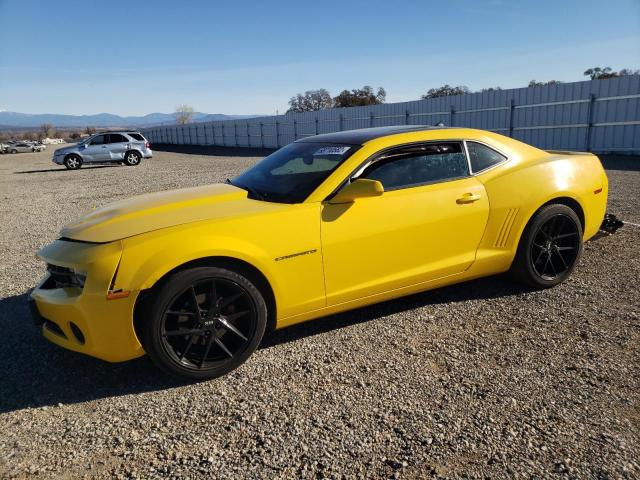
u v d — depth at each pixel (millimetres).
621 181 9953
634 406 2596
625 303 3859
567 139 17344
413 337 3504
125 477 2271
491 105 19844
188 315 2953
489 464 2227
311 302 3320
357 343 3459
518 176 3996
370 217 3412
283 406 2762
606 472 2141
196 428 2611
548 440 2363
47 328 3242
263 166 4168
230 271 3012
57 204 11398
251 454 2385
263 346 3486
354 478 2189
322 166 3572
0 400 2963
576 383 2830
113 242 2898
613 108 15812
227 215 3127
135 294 2795
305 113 32406
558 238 4188
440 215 3650
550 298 4043
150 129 74812
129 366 3314
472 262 3863
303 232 3205
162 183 14469
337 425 2566
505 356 3176
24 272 5590
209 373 3039
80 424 2693
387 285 3555
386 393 2832
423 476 2180
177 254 2850
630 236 5637
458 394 2785
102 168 23297
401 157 3646
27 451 2482
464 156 3893
